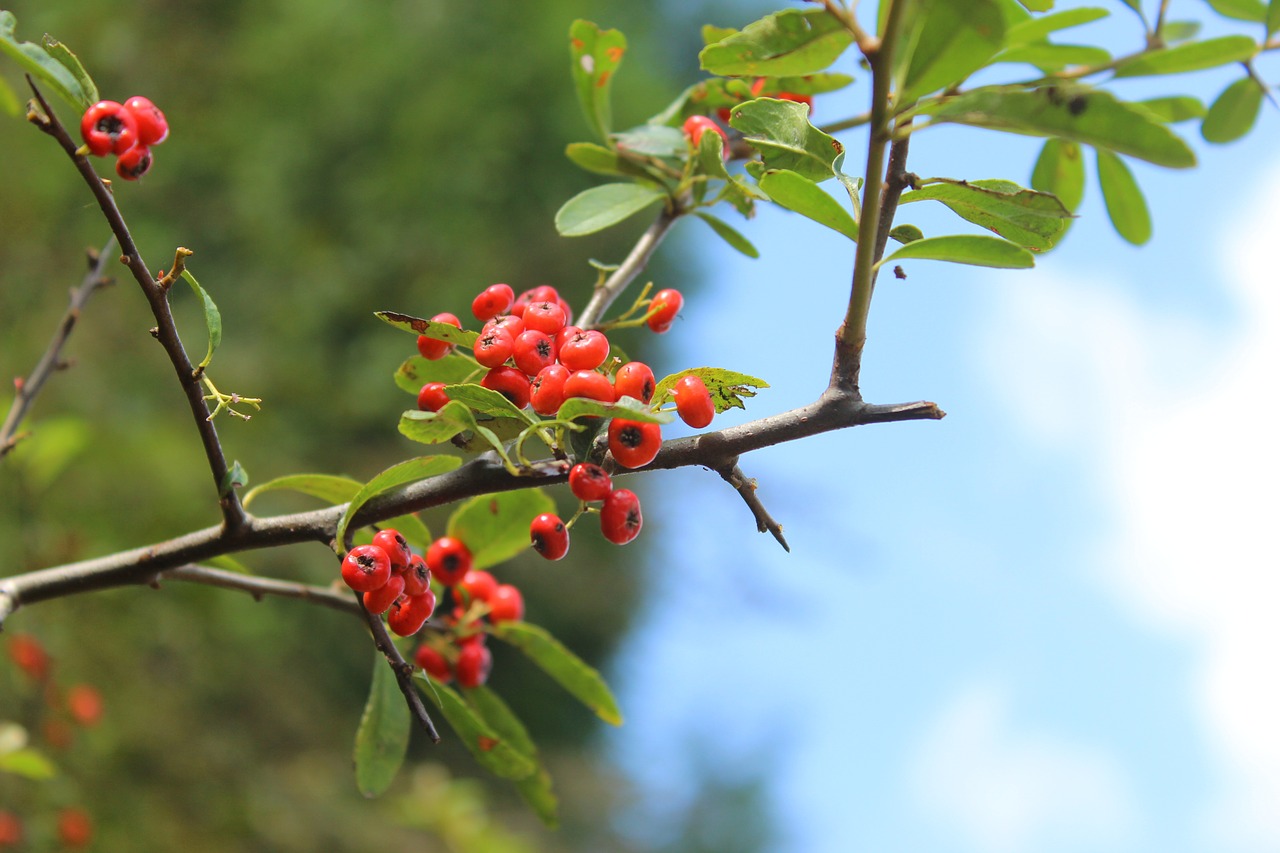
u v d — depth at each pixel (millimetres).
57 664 6039
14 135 12062
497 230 19141
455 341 2180
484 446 2143
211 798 9867
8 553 6723
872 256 1819
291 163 18719
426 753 15750
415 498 2111
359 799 11992
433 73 20000
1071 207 3020
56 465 4684
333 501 2488
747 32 1950
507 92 19703
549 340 2092
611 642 19766
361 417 16312
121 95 16656
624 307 20422
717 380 2010
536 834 15281
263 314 17047
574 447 1969
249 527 2236
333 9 20484
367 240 18297
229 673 11297
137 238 14406
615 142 2955
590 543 18375
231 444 13211
